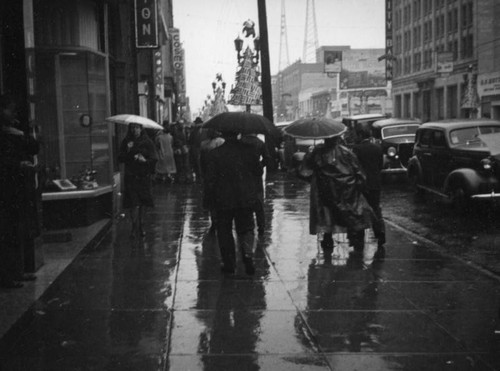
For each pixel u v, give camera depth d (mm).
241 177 7676
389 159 20453
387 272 8094
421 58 78312
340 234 10961
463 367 4863
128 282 7551
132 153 10609
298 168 9555
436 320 6035
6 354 5141
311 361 4984
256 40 28109
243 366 4883
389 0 88875
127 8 17875
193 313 6270
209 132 11094
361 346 5316
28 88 7855
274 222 12297
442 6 71062
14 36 7723
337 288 7273
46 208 11156
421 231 11758
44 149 12227
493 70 60188
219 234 7984
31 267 7918
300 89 153625
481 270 8250
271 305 6555
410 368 4844
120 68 16750
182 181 21312
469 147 14242
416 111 82250
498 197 12836
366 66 131625
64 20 12250
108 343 5391
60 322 5969
